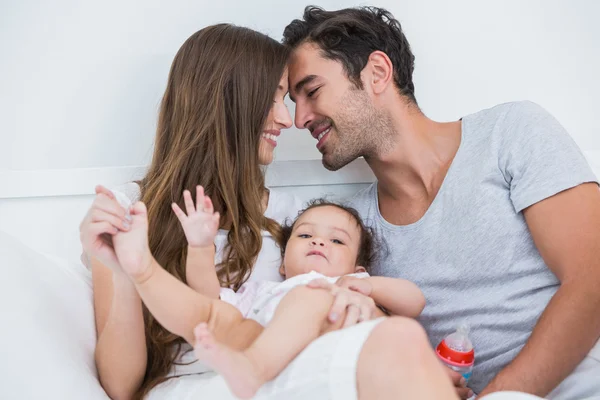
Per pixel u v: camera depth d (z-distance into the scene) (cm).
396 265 137
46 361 89
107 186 143
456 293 129
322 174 160
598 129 184
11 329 89
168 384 105
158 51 153
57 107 148
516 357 109
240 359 78
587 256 109
